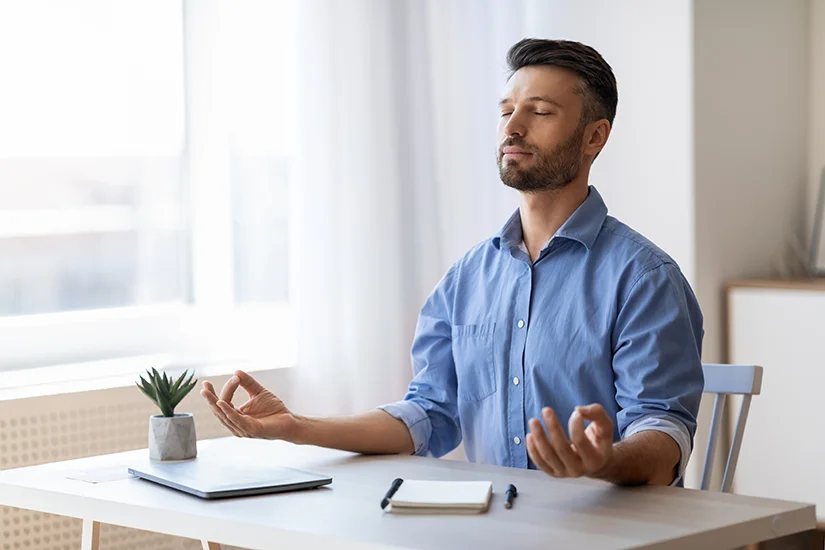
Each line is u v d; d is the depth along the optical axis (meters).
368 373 3.80
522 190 2.34
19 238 3.39
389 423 2.37
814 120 4.32
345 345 3.80
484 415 2.44
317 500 1.86
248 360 3.83
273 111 3.74
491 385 2.41
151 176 3.62
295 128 3.72
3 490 2.08
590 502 1.80
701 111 3.89
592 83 2.33
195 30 3.61
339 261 3.77
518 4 4.20
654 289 2.21
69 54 3.45
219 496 1.89
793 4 4.27
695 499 1.81
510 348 2.38
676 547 1.58
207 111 3.65
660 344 2.17
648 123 3.98
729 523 1.65
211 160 3.68
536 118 2.32
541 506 1.77
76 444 3.28
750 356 3.91
